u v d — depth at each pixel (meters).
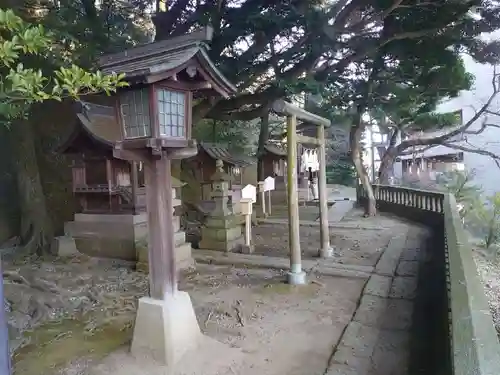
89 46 6.59
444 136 13.27
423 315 4.06
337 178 23.88
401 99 10.95
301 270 5.48
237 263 6.27
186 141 3.22
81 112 6.16
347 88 10.52
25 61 5.94
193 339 3.24
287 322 3.97
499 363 1.31
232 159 10.60
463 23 7.32
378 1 6.82
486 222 11.30
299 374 2.96
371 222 10.73
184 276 5.64
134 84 2.85
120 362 3.07
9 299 4.55
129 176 7.09
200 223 9.92
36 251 7.25
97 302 4.72
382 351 3.29
